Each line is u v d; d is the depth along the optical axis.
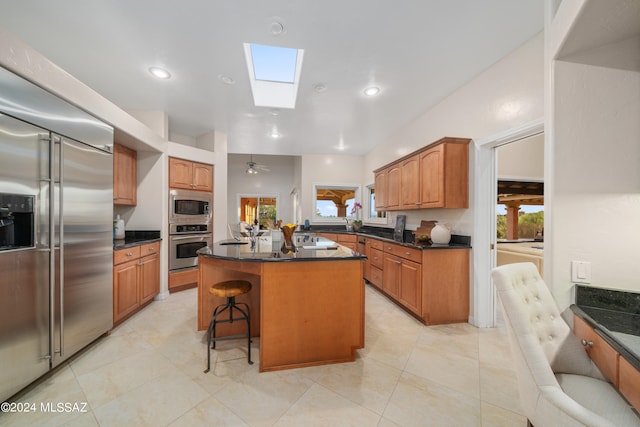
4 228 1.51
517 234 4.62
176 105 3.14
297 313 1.86
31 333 1.57
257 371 1.80
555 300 1.26
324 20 1.75
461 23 1.78
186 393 1.56
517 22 1.78
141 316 2.75
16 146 1.46
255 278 2.34
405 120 3.62
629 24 1.05
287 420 1.37
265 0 1.59
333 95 2.85
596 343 1.04
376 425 1.34
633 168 1.16
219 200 4.11
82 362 1.88
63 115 1.76
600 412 0.90
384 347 2.15
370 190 5.80
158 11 1.67
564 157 1.24
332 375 1.76
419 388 1.63
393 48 2.05
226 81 2.56
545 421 0.90
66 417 1.37
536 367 0.95
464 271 2.63
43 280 1.64
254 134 4.30
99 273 2.13
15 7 1.63
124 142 2.88
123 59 2.20
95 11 1.67
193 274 3.74
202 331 2.40
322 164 5.88
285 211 7.29
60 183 1.73
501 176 3.67
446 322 2.61
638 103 1.15
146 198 3.31
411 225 3.71
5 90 1.40
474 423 1.35
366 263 4.18
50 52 2.10
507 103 2.14
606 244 1.19
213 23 1.78
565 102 1.23
